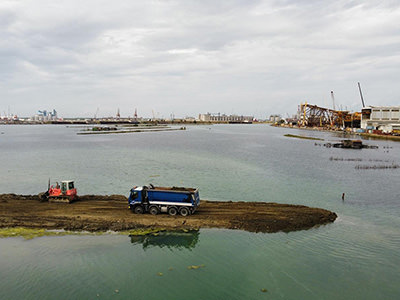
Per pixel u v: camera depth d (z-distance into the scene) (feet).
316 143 376.89
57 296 52.11
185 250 68.64
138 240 73.15
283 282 56.85
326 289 54.80
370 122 553.64
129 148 307.37
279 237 76.33
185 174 165.37
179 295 52.49
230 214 90.12
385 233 81.15
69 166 191.83
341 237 77.56
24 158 229.25
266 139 454.40
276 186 138.21
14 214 87.35
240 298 51.88
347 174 169.37
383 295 53.21
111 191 127.75
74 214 87.97
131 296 52.16
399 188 135.74
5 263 62.28
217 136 526.57
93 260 64.08
